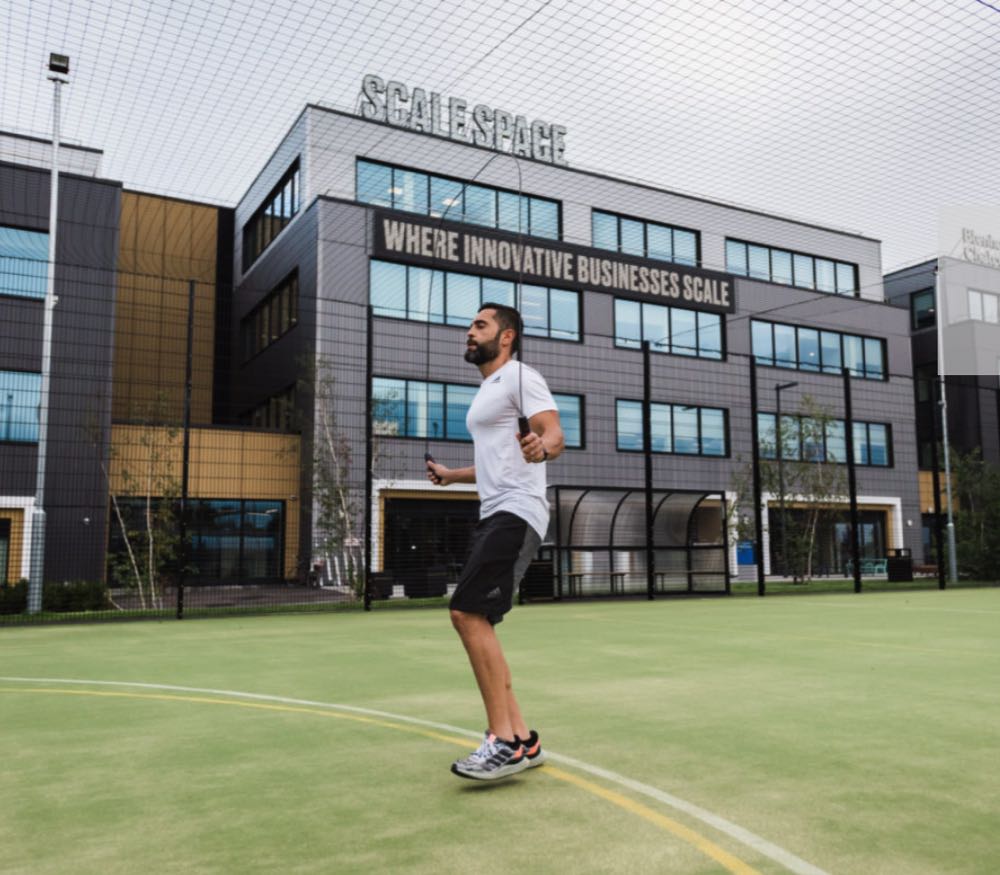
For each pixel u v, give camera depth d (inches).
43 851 84.1
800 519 940.6
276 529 737.0
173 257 975.0
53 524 614.2
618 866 77.2
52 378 633.0
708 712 156.2
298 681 202.4
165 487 637.9
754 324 1040.2
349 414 708.7
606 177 958.4
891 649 263.0
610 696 174.6
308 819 93.1
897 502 1100.5
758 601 550.0
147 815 95.7
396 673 215.0
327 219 778.2
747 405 1011.9
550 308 902.4
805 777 109.3
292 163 842.2
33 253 652.1
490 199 894.4
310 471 701.9
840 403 1080.2
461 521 798.5
